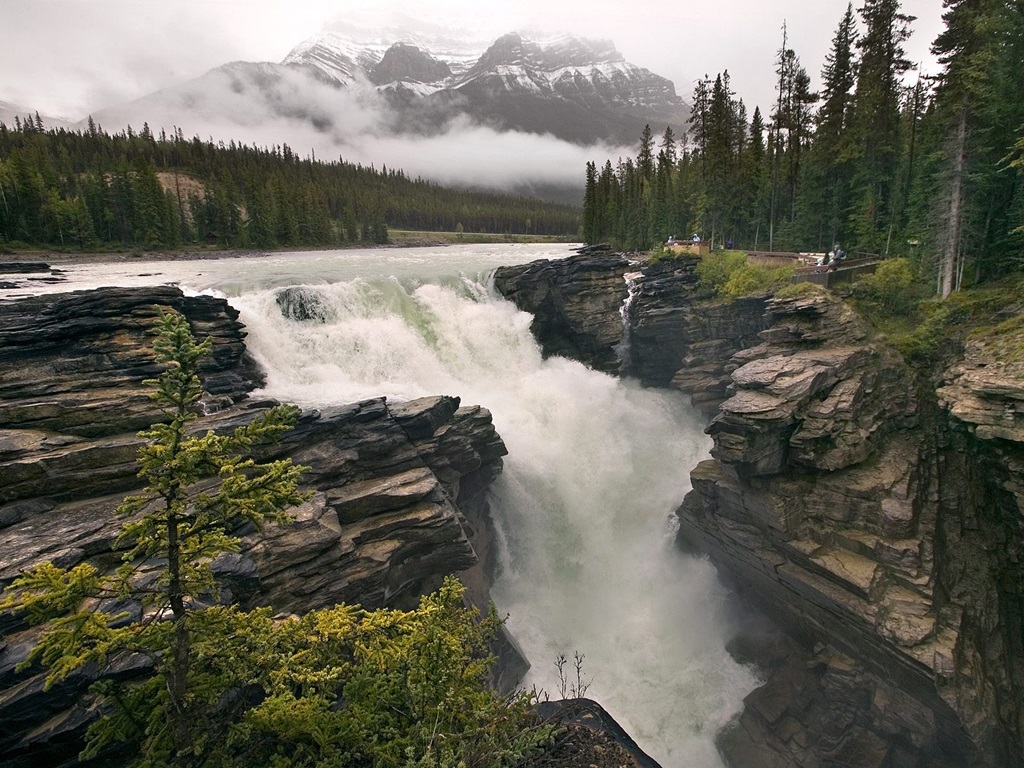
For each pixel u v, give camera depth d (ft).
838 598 88.99
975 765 79.97
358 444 83.61
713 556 116.78
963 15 124.98
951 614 85.71
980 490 96.94
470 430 100.78
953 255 125.39
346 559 70.03
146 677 43.39
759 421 97.71
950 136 126.41
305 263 250.78
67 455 64.64
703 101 249.34
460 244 515.50
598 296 166.61
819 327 118.83
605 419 150.30
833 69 206.18
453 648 40.32
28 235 290.56
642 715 98.02
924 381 113.39
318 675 36.55
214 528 33.32
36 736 39.96
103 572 54.54
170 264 247.29
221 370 101.30
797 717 90.84
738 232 245.45
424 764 32.37
